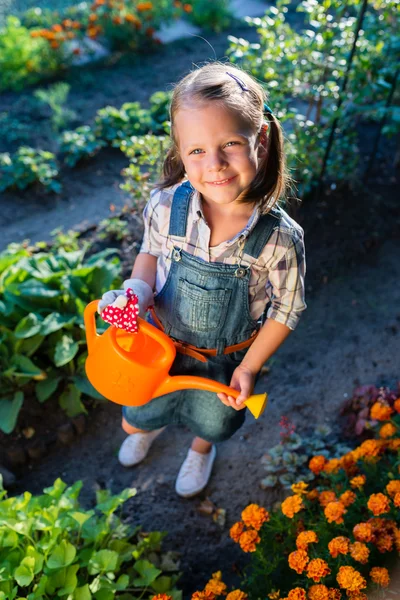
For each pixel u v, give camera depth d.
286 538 2.08
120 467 2.60
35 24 6.34
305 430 2.66
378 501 1.92
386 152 4.23
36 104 5.26
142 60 6.04
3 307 2.68
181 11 6.70
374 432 2.56
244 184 1.46
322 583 1.87
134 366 1.63
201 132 1.40
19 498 2.10
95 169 4.42
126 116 4.64
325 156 3.42
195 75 1.47
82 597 1.90
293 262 1.66
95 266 2.87
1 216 4.01
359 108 3.41
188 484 2.43
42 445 2.64
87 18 6.27
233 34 6.49
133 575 2.15
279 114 3.22
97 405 2.80
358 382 2.84
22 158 4.23
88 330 1.71
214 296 1.68
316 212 3.58
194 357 1.82
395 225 3.63
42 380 2.73
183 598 2.19
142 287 1.71
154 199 1.73
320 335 3.06
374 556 1.97
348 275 3.35
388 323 3.10
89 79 5.68
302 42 3.29
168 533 2.37
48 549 1.96
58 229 3.60
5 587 1.88
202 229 1.62
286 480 2.37
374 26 3.29
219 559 2.30
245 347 1.83
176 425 2.73
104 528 2.08
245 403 1.68
